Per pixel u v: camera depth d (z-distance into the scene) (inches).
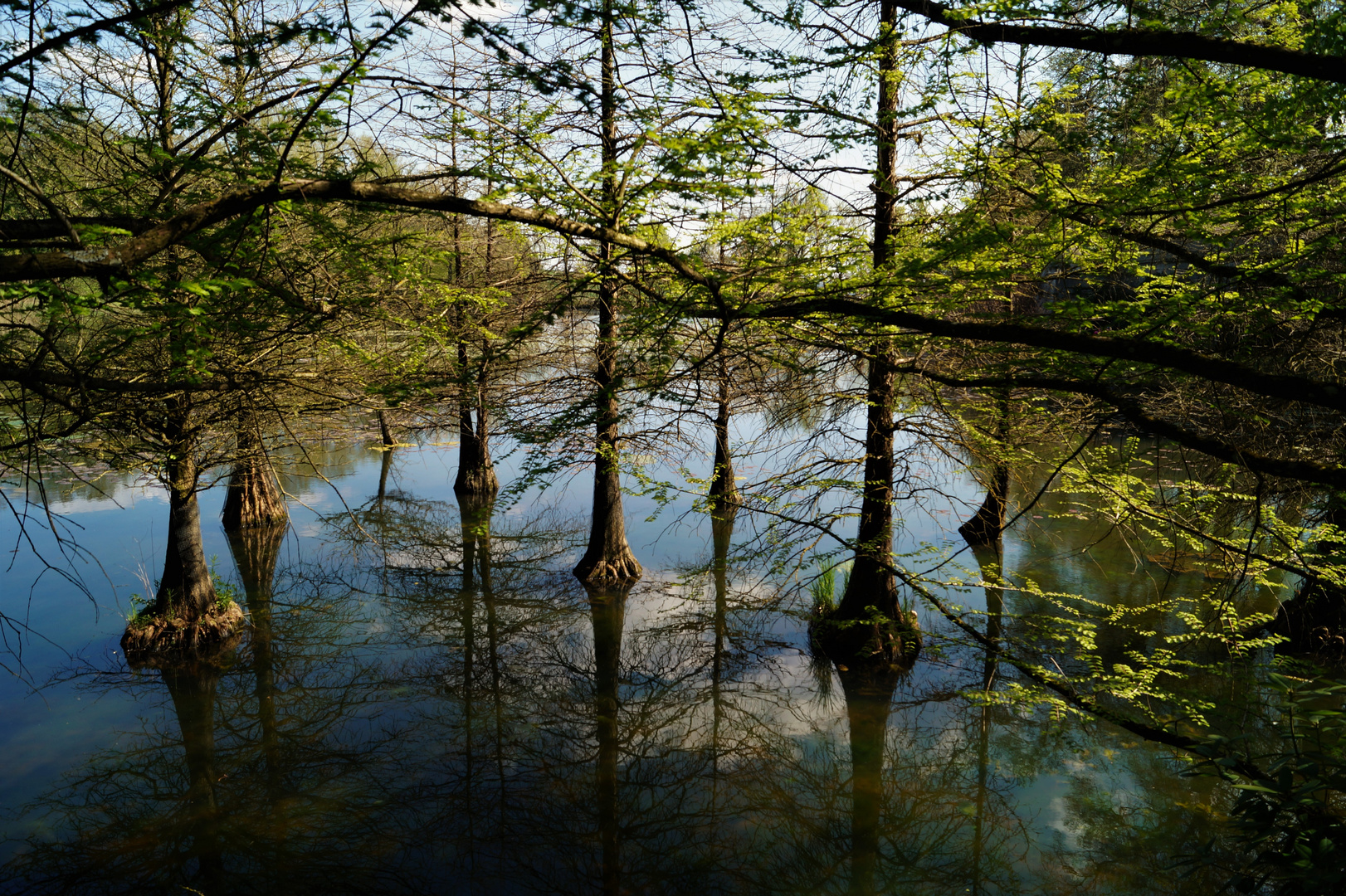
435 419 547.5
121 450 338.0
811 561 387.5
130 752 364.8
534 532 719.7
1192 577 532.4
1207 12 197.5
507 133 195.0
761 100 195.0
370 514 768.9
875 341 251.6
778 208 256.1
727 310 180.2
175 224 138.6
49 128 239.9
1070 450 341.4
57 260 124.6
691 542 676.1
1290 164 270.8
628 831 310.8
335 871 283.3
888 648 446.3
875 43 223.3
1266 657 398.6
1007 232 194.9
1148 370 212.1
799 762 359.9
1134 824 305.9
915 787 339.6
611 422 292.7
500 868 286.7
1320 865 131.3
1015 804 324.2
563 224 170.9
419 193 159.8
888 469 415.5
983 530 618.2
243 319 238.8
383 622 520.4
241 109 223.5
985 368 249.4
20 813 317.1
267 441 442.3
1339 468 141.6
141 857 290.4
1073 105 253.8
